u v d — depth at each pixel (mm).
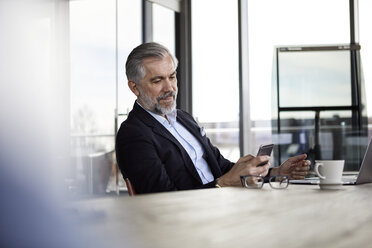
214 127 5766
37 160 317
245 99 5637
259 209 934
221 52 5766
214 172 2396
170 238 566
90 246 424
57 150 329
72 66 4402
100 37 4719
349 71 5320
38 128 306
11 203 311
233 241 556
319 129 5344
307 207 990
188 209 913
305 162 2129
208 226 685
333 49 5332
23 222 319
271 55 5562
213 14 5805
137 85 2400
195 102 5875
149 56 2379
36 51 293
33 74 294
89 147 4430
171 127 2371
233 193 1334
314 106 5352
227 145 5711
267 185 1732
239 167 1856
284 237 595
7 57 281
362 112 5285
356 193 1391
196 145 2395
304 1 5469
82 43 4504
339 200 1160
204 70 5848
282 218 799
